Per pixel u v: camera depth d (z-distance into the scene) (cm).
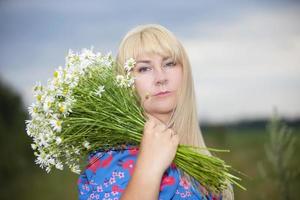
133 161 245
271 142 466
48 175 1207
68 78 252
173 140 242
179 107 266
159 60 261
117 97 257
